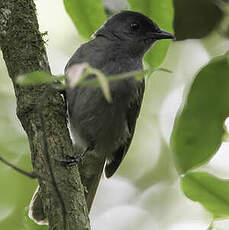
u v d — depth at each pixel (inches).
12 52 302.0
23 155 425.7
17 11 311.1
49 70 305.3
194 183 267.1
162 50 301.3
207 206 268.8
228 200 265.7
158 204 552.1
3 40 306.2
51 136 285.3
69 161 282.4
